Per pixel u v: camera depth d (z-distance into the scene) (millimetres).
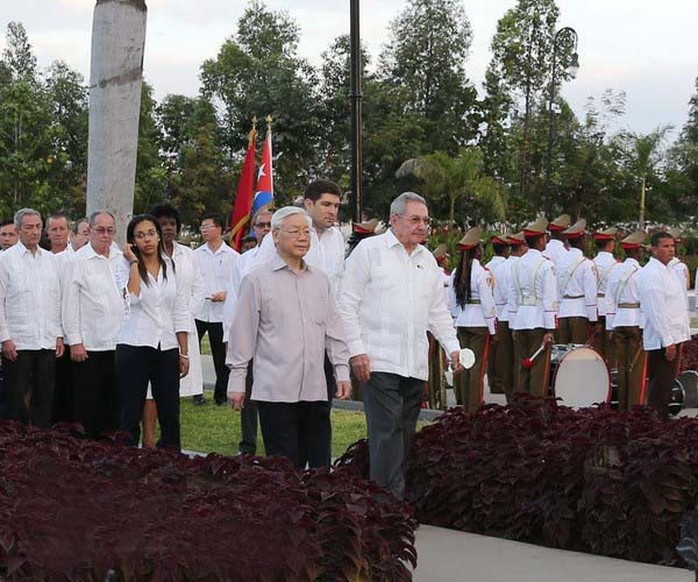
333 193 9562
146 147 43969
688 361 16969
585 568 7430
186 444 12320
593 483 7902
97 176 13750
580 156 53812
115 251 11250
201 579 5590
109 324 10992
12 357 11211
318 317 8016
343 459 9180
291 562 5699
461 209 46188
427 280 8508
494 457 8500
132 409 9766
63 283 10961
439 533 8500
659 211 55938
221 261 15875
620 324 15383
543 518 8133
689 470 7664
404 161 46594
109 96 13664
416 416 8648
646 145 53250
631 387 15383
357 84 15352
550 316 15602
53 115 40938
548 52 56438
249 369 8953
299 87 48312
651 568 7434
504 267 17078
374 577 6160
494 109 53750
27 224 11203
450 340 8648
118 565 5523
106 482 6289
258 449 12039
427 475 8828
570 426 8602
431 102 53375
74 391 11102
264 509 5805
